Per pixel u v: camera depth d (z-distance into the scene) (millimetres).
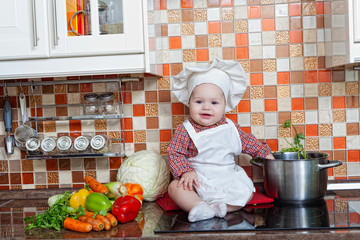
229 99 1413
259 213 1165
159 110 1531
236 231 989
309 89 1489
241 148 1362
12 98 1554
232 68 1330
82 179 1564
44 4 1202
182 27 1508
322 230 979
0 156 1564
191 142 1331
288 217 1104
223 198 1208
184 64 1513
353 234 951
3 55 1225
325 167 1226
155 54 1352
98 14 1199
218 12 1497
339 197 1354
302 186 1223
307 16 1477
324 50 1476
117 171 1548
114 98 1538
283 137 1500
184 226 1053
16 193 1552
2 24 1219
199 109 1311
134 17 1187
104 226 1053
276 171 1248
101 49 1201
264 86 1498
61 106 1541
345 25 1225
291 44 1485
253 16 1488
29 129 1517
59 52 1212
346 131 1489
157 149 1538
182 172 1257
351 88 1479
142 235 989
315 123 1495
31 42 1217
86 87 1544
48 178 1571
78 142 1465
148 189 1358
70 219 1079
